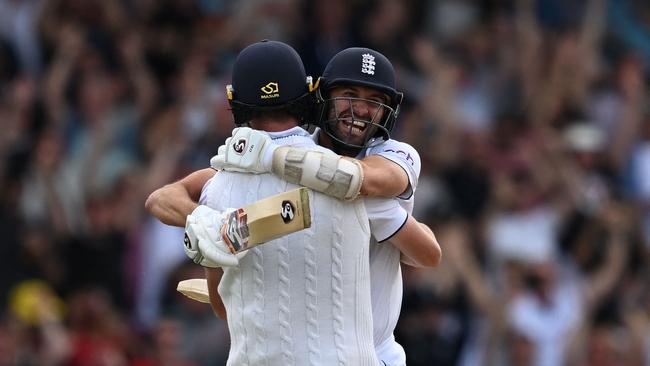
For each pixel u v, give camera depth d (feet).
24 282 121.29
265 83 53.21
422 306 112.68
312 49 135.95
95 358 114.42
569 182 131.64
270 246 52.16
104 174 131.64
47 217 129.29
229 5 145.38
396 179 53.72
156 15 144.05
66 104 137.59
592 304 124.16
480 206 126.93
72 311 116.78
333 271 52.26
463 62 144.25
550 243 126.41
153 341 114.93
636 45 158.92
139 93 138.21
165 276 121.60
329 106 54.54
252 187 52.75
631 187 141.28
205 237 50.42
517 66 144.66
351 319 52.54
